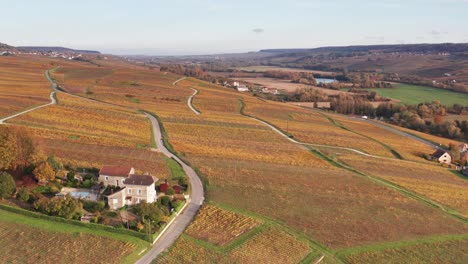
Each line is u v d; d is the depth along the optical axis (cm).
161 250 6562
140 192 7919
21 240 6450
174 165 10731
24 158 8725
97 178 8912
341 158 12912
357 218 8519
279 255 6806
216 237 7150
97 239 6656
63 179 8781
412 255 7219
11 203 7612
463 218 9044
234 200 8844
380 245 7462
